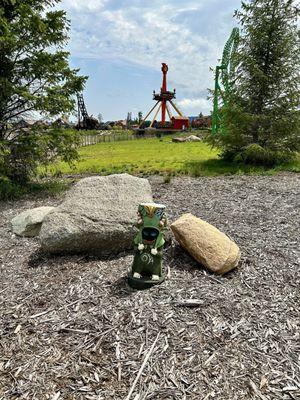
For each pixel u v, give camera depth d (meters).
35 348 0.45
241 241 0.80
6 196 1.36
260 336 0.46
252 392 0.37
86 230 0.71
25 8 1.37
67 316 0.51
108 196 0.79
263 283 0.60
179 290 0.57
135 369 0.41
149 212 0.60
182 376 0.40
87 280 0.62
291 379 0.39
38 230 0.90
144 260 0.59
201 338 0.46
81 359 0.43
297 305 0.54
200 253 0.64
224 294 0.56
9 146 1.43
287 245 0.77
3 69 1.42
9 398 0.37
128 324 0.49
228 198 1.26
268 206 1.13
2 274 0.67
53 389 0.38
